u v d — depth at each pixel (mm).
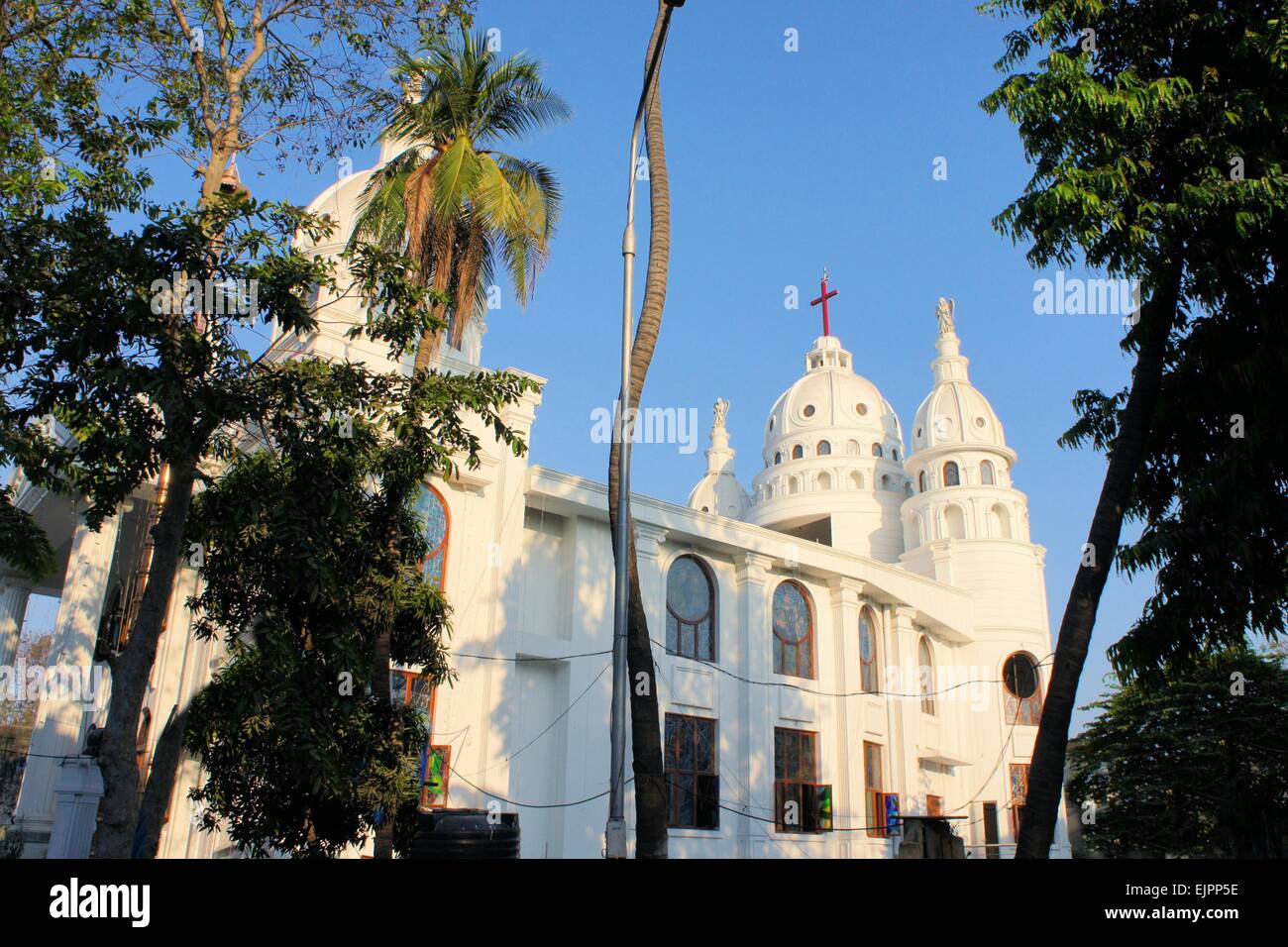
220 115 13516
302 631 13406
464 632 24641
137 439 10117
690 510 31062
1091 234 12414
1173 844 34844
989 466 49562
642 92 14312
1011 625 43812
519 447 13477
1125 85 12547
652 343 15242
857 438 61125
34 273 10227
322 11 13711
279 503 10836
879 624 37438
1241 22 13117
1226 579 13344
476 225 19766
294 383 11477
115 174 12117
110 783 9547
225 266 10672
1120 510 12734
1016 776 41875
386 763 14203
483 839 16422
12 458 11492
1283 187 11914
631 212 14156
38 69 12750
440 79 20172
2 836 23203
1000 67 14023
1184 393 14484
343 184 26047
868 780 34594
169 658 22359
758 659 31812
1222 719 33062
